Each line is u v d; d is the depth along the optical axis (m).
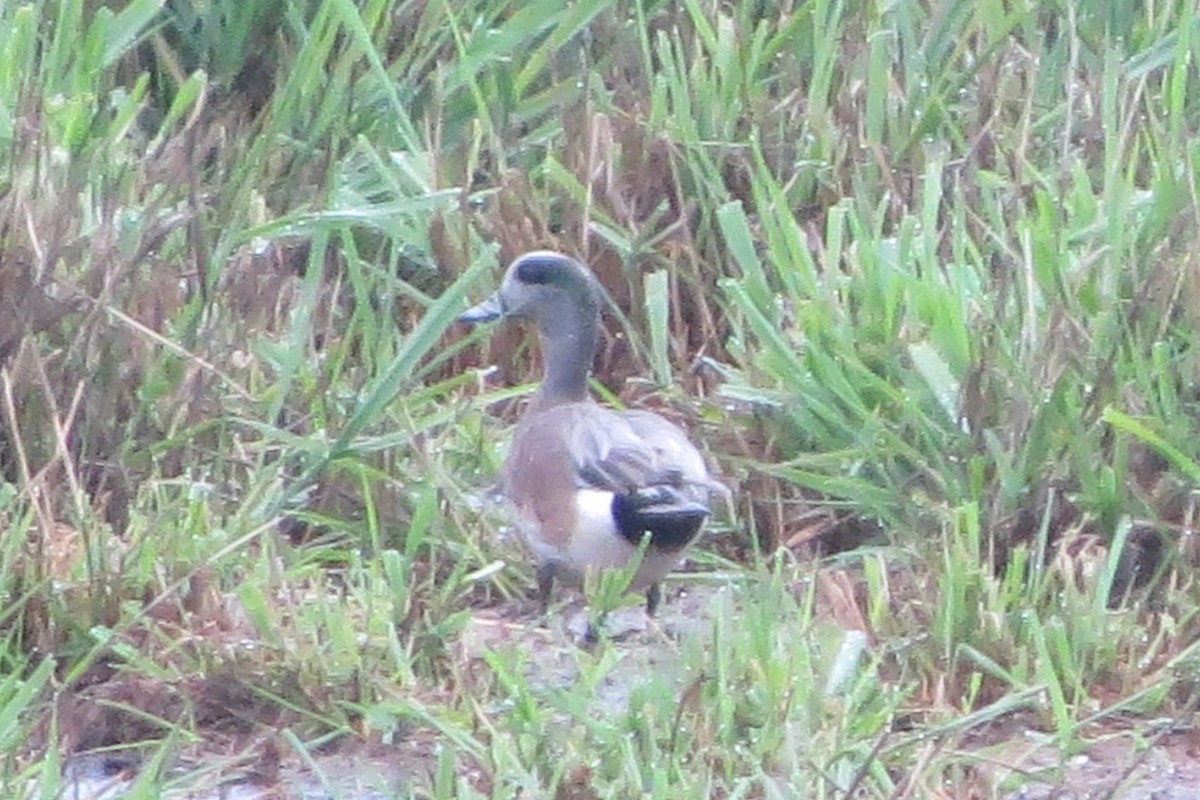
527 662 9.01
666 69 12.12
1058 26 13.41
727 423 10.37
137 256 10.36
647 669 8.60
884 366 10.30
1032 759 8.33
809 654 8.42
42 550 8.88
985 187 11.32
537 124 12.75
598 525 8.94
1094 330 10.14
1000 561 9.62
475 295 11.48
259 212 11.56
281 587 9.05
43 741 8.24
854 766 7.84
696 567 9.92
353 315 11.30
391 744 8.28
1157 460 9.78
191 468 9.92
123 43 12.09
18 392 9.80
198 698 8.43
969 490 9.77
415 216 11.71
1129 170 11.23
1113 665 8.73
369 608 8.88
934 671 8.68
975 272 10.80
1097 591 8.91
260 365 10.71
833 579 9.34
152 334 9.96
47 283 10.12
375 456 10.23
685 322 11.46
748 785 7.67
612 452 9.00
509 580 9.73
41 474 9.03
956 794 7.88
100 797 7.71
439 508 9.84
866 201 11.38
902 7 13.01
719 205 11.57
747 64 12.54
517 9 13.30
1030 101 11.93
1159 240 10.78
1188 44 12.13
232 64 12.86
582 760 7.73
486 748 7.91
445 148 12.52
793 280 10.72
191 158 10.91
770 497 10.12
